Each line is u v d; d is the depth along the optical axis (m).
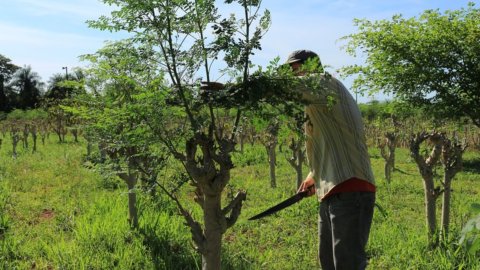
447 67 5.00
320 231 3.71
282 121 2.99
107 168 3.13
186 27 2.83
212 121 2.86
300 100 2.88
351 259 3.38
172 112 2.80
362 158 3.39
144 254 5.20
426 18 5.12
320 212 3.70
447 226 5.33
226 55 2.72
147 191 3.05
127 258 5.02
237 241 5.99
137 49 2.82
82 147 19.06
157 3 2.68
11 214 7.54
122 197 7.41
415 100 5.21
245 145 19.84
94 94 3.50
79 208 7.82
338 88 3.35
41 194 9.24
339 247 3.40
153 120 2.78
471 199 8.66
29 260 5.22
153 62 2.84
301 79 2.78
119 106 3.15
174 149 2.95
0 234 6.27
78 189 9.62
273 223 6.82
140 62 2.84
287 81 2.77
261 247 5.81
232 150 2.88
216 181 2.89
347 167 3.36
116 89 3.16
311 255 5.39
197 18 2.76
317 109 3.42
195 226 3.04
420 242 5.39
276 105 2.86
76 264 4.85
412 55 5.05
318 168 3.54
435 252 5.05
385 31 5.19
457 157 5.29
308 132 3.59
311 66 2.80
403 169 13.34
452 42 4.90
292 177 11.82
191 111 2.85
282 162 14.51
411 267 4.81
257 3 2.75
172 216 6.67
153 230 5.74
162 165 3.06
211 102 2.74
